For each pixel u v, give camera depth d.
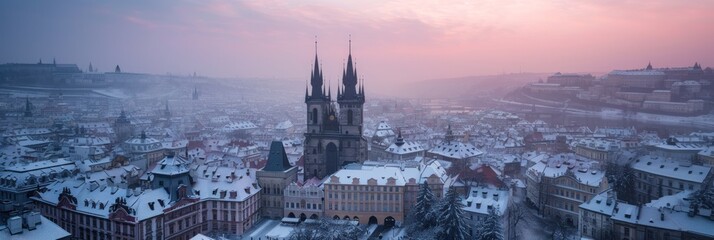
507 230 196.12
